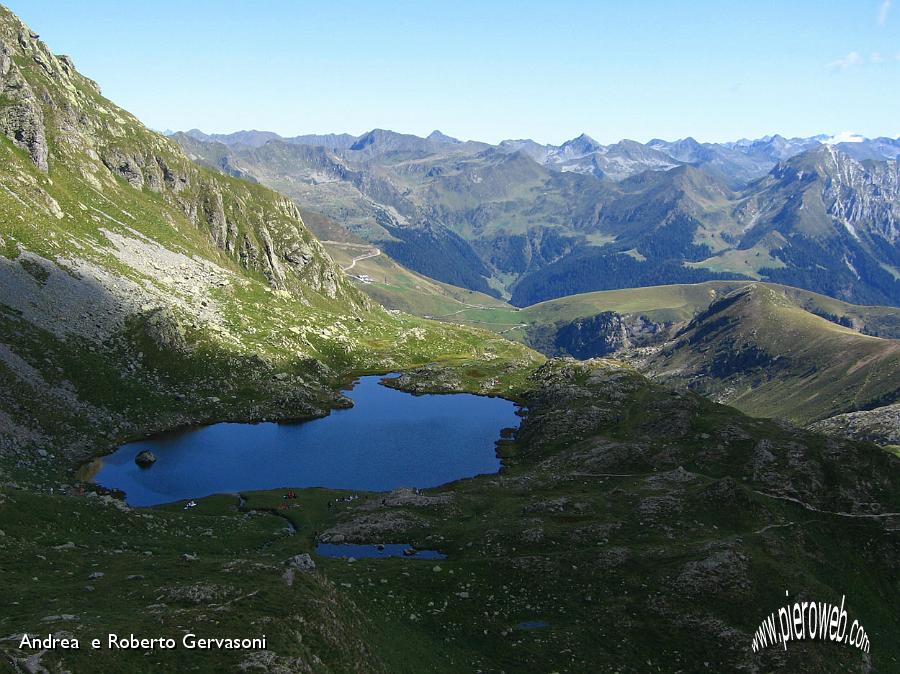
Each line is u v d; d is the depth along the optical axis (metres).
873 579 71.00
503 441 141.00
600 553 66.50
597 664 50.62
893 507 84.94
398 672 42.72
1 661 28.39
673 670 51.16
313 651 37.75
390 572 61.91
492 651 51.25
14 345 121.44
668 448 107.31
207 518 82.31
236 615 38.25
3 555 48.59
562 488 97.62
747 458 100.00
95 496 75.69
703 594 59.31
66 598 40.22
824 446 98.88
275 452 126.88
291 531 83.50
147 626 35.12
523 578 63.03
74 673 29.22
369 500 96.00
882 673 55.66
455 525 81.94
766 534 72.38
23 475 89.62
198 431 133.00
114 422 123.75
